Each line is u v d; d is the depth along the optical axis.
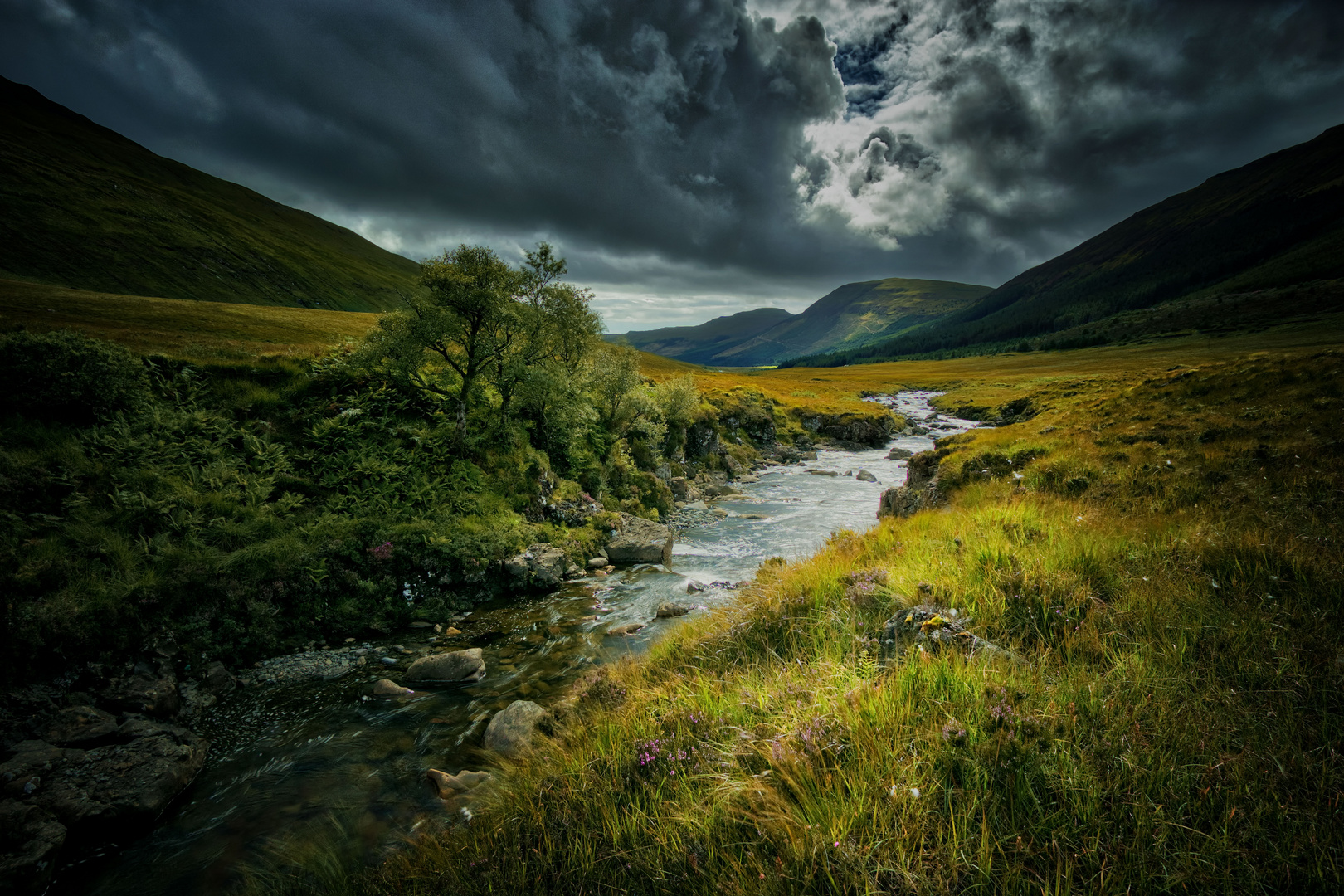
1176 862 2.77
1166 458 14.38
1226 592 5.52
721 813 3.82
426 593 17.80
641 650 14.20
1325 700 3.62
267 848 7.50
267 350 29.22
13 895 6.76
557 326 27.98
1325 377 17.00
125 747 9.31
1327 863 2.56
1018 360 176.38
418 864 4.86
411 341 23.69
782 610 8.22
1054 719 3.80
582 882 3.71
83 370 18.77
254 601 14.48
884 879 3.05
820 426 78.56
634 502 32.41
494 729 9.60
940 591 6.68
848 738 4.14
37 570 12.12
